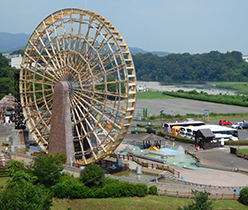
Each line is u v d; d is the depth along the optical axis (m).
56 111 81.62
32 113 93.88
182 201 62.81
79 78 81.94
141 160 96.31
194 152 105.12
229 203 63.06
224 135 115.06
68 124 81.12
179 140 120.94
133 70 80.06
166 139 124.12
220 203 62.72
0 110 153.50
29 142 108.88
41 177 64.62
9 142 109.00
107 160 86.25
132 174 80.75
